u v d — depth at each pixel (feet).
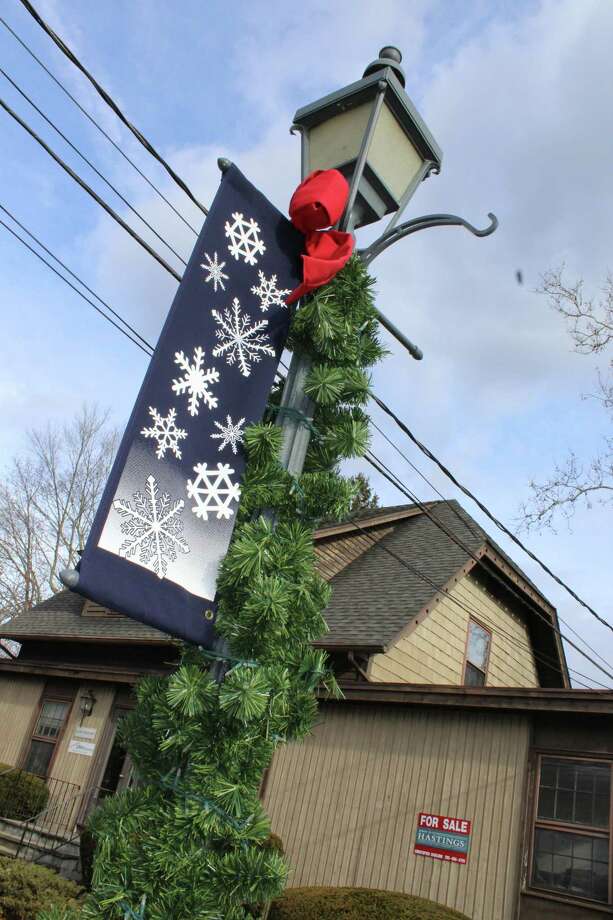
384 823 31.76
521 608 53.88
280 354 11.21
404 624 38.22
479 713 31.50
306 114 13.84
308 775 35.01
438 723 32.48
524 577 50.83
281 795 35.27
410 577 45.55
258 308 11.13
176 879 8.48
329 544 50.55
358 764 33.78
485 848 28.78
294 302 11.89
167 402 9.70
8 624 61.93
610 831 26.50
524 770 29.27
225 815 8.95
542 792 28.71
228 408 10.36
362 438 11.51
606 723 28.30
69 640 53.72
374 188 13.47
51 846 39.52
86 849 34.76
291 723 9.98
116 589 8.64
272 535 10.14
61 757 48.06
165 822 8.87
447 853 29.60
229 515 9.97
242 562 9.53
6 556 101.45
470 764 30.76
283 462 11.18
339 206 11.93
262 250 11.49
